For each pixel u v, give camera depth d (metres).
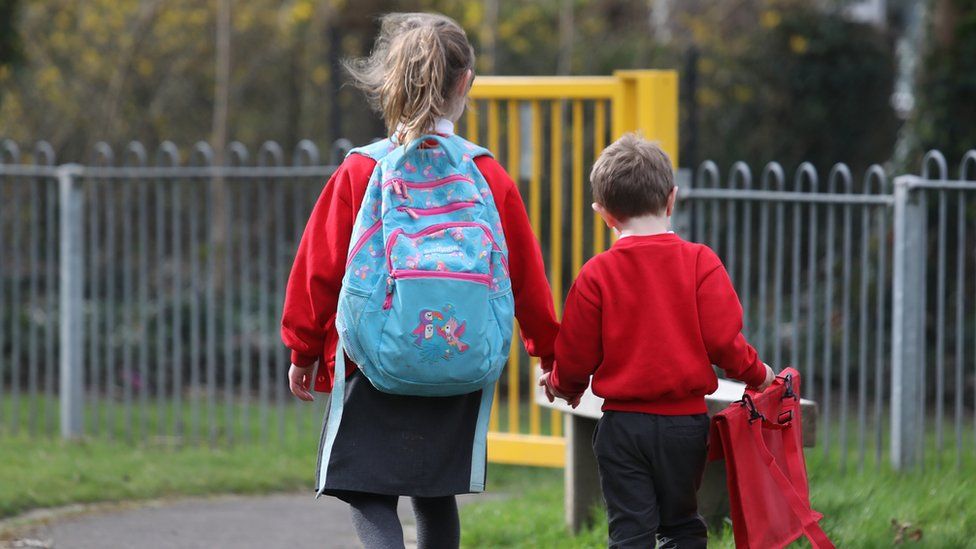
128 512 13.38
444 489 7.41
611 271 7.75
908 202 14.11
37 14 29.11
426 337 6.94
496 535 11.54
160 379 18.42
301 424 20.00
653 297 7.65
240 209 30.67
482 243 7.12
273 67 31.88
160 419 18.42
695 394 7.72
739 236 29.83
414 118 7.29
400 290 6.95
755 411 7.63
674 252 7.76
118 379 24.94
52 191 18.16
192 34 30.78
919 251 14.14
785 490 7.68
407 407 7.34
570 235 26.23
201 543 11.80
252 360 25.95
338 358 7.35
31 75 28.70
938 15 24.94
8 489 13.52
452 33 7.54
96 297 18.05
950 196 24.50
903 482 12.79
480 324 7.04
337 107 21.86
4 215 27.03
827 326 15.12
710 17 33.03
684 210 15.13
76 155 29.75
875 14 39.44
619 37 32.25
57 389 24.66
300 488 15.48
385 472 7.28
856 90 32.38
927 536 10.18
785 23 32.25
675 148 14.48
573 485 11.20
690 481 7.86
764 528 7.55
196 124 31.48
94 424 18.12
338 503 14.33
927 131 24.86
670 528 8.07
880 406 14.53
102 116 29.66
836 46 32.09
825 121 32.09
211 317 17.91
